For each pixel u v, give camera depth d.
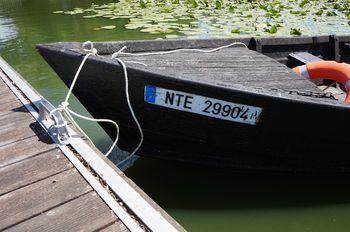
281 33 5.98
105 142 3.20
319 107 2.27
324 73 3.10
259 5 8.44
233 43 3.39
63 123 2.07
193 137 2.48
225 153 2.57
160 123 2.42
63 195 1.67
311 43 3.85
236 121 2.35
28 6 9.73
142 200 1.59
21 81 2.93
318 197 2.59
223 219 2.38
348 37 3.95
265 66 2.99
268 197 2.58
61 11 8.54
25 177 1.80
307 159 2.62
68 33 6.68
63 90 4.36
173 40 3.10
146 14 7.77
